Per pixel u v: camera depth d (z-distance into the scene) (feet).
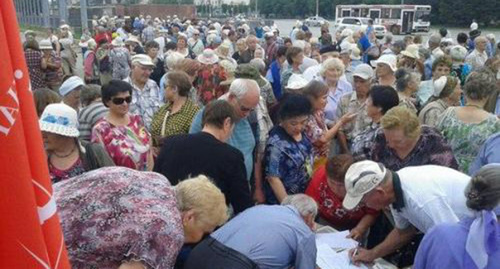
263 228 8.28
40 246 2.92
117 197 6.52
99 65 39.34
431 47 35.88
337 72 19.34
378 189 8.80
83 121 15.58
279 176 12.42
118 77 36.91
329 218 11.83
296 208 9.42
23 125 2.92
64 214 6.40
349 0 280.31
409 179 8.88
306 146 13.01
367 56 40.93
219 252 7.99
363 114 16.42
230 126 11.10
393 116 10.82
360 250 10.18
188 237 7.96
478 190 6.27
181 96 16.05
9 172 2.79
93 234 6.25
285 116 12.48
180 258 8.85
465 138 12.83
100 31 50.80
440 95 15.83
